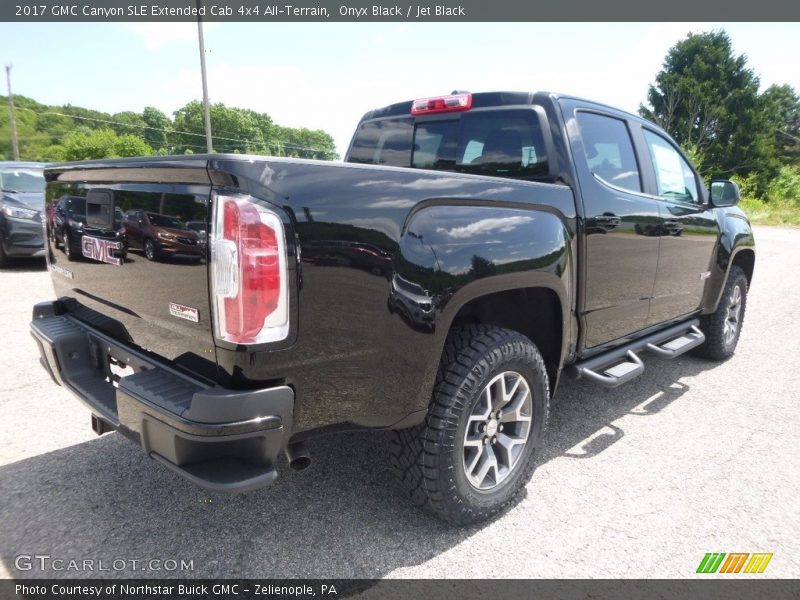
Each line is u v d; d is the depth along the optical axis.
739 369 4.65
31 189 8.44
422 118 3.48
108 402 2.14
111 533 2.27
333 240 1.74
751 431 3.39
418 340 1.98
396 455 2.23
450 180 2.11
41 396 3.67
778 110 45.16
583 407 3.77
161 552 2.16
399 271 1.91
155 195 1.84
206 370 1.77
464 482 2.25
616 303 3.15
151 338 2.01
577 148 2.87
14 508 2.41
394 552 2.20
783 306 7.37
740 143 40.06
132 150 67.50
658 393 4.05
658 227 3.40
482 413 2.31
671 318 3.93
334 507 2.48
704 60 41.44
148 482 2.64
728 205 4.06
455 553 2.20
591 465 2.94
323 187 1.74
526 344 2.38
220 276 1.62
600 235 2.88
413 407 2.04
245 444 1.68
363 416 1.94
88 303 2.43
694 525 2.41
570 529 2.37
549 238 2.49
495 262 2.21
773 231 21.45
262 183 1.61
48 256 2.79
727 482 2.78
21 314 5.76
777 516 2.49
